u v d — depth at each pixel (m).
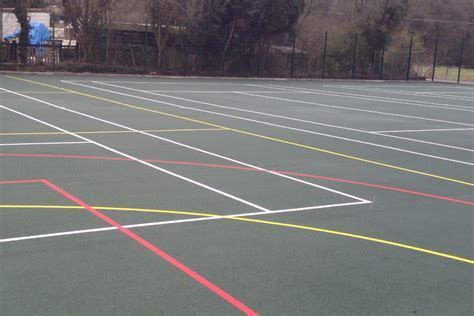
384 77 45.84
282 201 8.51
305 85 36.19
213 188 9.08
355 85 38.84
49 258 5.84
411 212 8.33
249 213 7.79
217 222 7.30
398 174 11.06
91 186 8.84
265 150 12.82
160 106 20.36
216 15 37.72
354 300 5.18
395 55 46.69
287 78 41.16
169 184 9.20
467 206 8.88
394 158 12.80
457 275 5.91
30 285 5.18
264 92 29.19
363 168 11.44
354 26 44.44
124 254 6.04
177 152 12.00
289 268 5.86
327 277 5.68
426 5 64.50
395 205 8.68
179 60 38.03
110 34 35.50
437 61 56.53
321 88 34.31
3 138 12.64
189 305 4.90
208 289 5.25
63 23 37.56
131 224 7.05
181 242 6.48
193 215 7.56
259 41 39.88
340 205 8.48
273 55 41.38
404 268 6.04
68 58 34.91
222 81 35.84
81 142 12.62
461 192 9.82
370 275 5.79
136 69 35.88
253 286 5.37
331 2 47.53
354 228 7.37
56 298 4.93
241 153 12.28
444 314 4.96
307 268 5.89
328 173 10.75
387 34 45.72
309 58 43.09
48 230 6.69
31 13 39.12
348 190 9.47
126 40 36.19
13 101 19.36
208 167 10.66
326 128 17.14
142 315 4.67
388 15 44.94
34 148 11.69
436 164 12.36
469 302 5.23
